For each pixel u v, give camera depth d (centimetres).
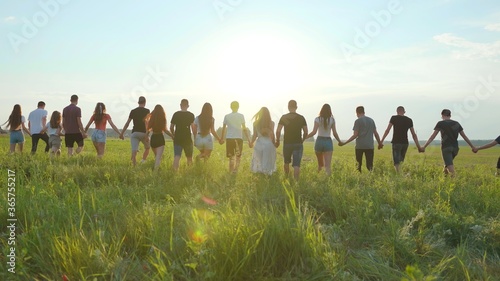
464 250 537
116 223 596
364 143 1437
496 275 494
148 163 1472
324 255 490
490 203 801
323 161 1373
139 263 485
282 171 1295
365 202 725
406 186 1001
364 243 591
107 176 1016
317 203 772
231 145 1384
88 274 454
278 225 509
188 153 1371
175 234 567
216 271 443
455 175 1292
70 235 527
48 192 809
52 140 1767
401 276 475
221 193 835
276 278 450
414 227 669
